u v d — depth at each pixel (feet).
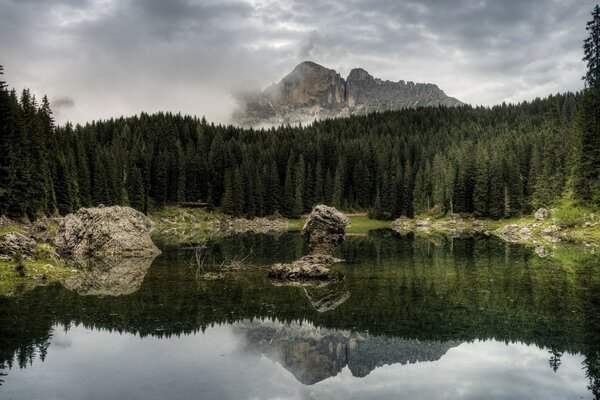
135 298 114.32
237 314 99.66
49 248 164.66
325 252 198.18
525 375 65.72
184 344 79.46
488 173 406.62
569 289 118.93
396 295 116.47
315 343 80.59
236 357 73.26
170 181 474.49
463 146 525.75
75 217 214.28
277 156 571.69
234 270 159.12
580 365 69.00
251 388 61.16
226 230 390.21
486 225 377.30
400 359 72.79
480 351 75.72
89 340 81.00
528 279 133.80
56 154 330.95
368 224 448.24
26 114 302.04
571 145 309.83
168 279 142.31
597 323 88.99
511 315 95.40
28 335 83.46
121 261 183.11
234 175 474.08
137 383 62.34
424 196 462.60
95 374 65.41
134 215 237.66
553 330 85.15
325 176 555.28
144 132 571.28
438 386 62.23
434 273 147.74
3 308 102.73
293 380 64.08
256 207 479.82
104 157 424.87
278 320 95.20
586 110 278.67
